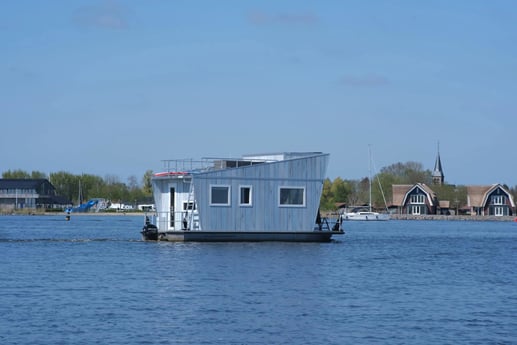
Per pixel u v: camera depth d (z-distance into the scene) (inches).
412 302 3179.1
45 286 3508.9
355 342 2466.8
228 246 5364.2
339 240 7229.3
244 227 5521.7
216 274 3922.2
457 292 3499.0
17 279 3752.5
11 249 5511.8
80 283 3607.3
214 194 5438.0
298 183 5669.3
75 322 2682.1
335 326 2679.6
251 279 3764.8
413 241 7529.5
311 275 3976.4
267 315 2839.6
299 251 5211.6
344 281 3796.8
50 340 2433.6
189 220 5551.2
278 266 4301.2
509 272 4416.8
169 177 5698.8
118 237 7411.4
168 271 4037.9
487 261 5162.4
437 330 2640.3
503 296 3393.2
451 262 5039.4
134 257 4773.6
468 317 2864.2
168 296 3223.4
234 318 2778.1
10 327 2596.0
